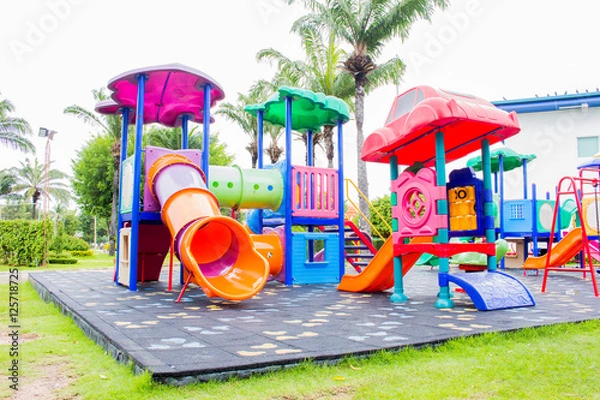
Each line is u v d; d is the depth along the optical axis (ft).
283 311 18.85
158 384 9.04
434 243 21.08
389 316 17.39
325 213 35.40
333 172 36.27
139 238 29.96
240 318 16.85
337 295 25.36
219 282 22.67
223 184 33.09
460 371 10.36
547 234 47.26
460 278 20.06
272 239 32.96
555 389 9.31
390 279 26.25
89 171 102.99
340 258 35.50
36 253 65.51
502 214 47.83
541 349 12.50
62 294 23.34
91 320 15.57
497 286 20.20
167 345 11.81
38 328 16.48
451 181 23.38
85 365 11.23
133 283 26.18
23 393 9.30
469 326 14.94
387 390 9.14
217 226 25.76
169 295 23.97
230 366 9.63
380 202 78.13
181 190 24.12
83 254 101.60
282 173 35.19
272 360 10.12
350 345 11.84
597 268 46.01
